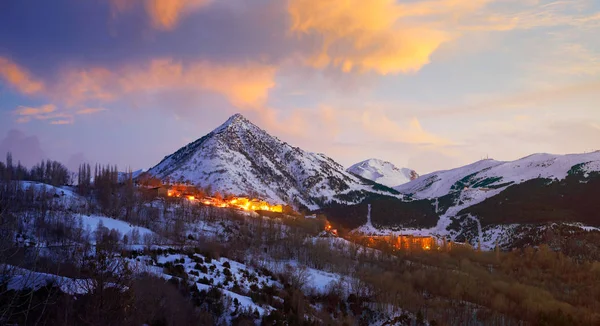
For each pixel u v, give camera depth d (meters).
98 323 52.34
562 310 140.75
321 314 122.50
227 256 153.25
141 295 75.62
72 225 136.88
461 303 149.88
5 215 56.44
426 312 138.38
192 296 96.56
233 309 99.50
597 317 135.62
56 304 52.97
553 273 178.88
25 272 53.16
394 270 179.12
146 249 131.25
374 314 134.88
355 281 158.12
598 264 177.88
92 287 57.12
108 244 90.56
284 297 120.69
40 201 173.00
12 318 48.62
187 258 132.62
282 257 179.88
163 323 75.19
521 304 147.50
